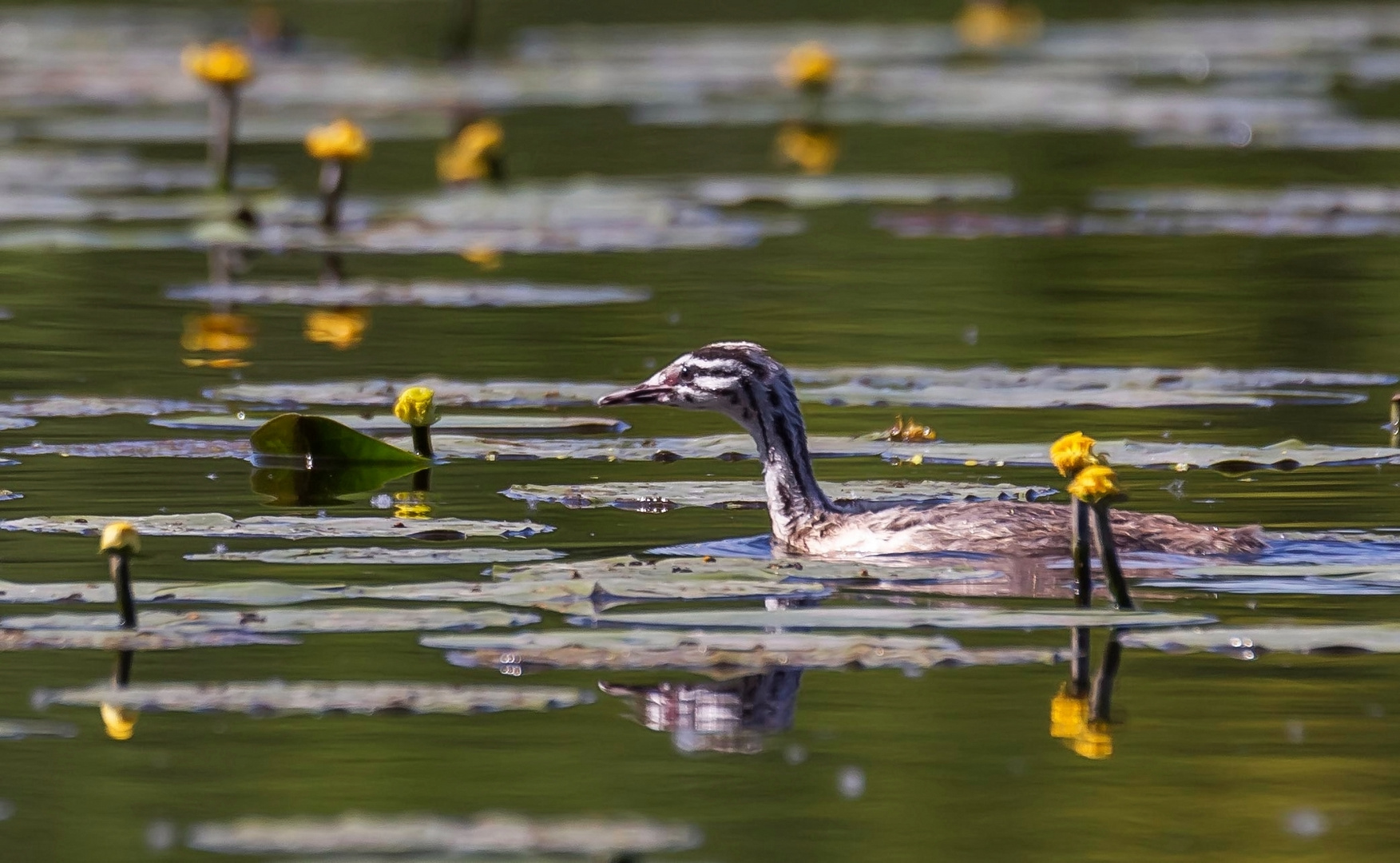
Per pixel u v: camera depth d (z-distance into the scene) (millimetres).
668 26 55531
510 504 14164
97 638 10445
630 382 18188
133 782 9102
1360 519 13656
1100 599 11797
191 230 27172
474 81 40750
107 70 42969
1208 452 15305
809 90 39125
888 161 34688
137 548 10742
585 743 9664
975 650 10367
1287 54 50125
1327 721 9938
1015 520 13000
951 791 9062
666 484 14547
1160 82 44031
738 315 21953
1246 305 22438
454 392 17359
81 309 22078
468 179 31141
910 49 50281
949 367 19062
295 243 25891
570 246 25328
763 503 14320
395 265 25703
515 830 7996
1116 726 9867
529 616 10719
